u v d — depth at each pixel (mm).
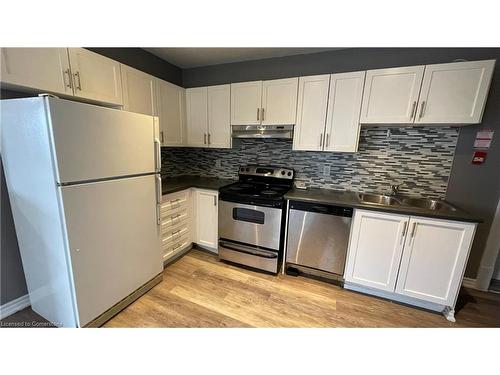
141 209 1833
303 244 2178
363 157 2350
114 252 1637
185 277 2248
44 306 1602
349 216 1954
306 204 2090
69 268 1377
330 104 2113
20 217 1500
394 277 1874
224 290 2057
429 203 2107
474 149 1993
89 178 1414
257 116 2445
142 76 2213
